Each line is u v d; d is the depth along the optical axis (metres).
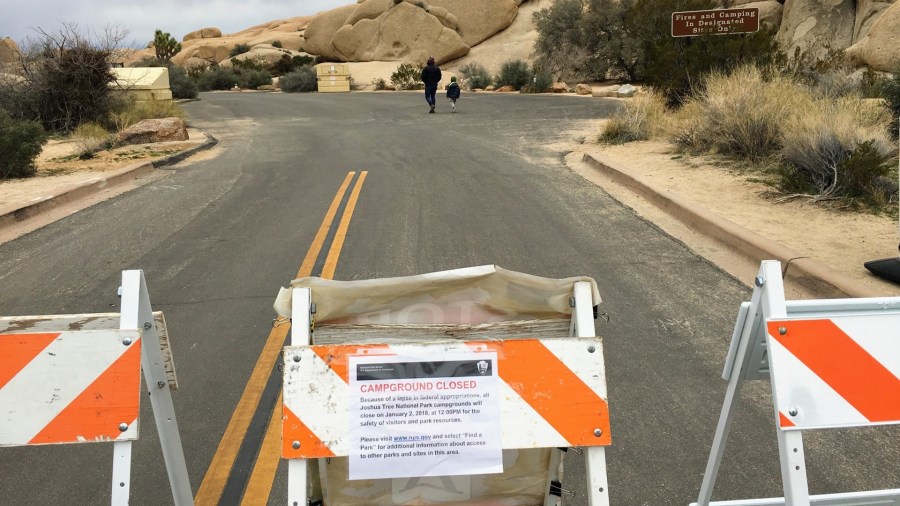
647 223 9.77
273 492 3.99
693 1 25.80
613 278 7.54
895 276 6.64
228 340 6.22
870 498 3.43
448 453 2.92
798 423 3.00
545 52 43.47
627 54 38.16
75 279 8.22
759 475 4.09
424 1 59.53
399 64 57.16
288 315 3.17
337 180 13.91
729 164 12.79
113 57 23.92
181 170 16.08
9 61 24.48
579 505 3.85
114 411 2.93
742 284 7.28
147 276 8.22
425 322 3.27
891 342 3.07
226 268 8.38
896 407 3.05
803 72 19.03
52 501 4.06
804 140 10.67
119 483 2.90
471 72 48.41
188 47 79.31
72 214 11.72
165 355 3.26
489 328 3.20
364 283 3.14
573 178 13.20
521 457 3.17
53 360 2.93
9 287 8.05
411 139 19.69
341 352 2.94
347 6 64.31
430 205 11.30
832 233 8.42
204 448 4.48
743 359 3.28
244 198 12.54
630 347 5.84
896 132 11.88
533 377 2.97
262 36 77.06
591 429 2.96
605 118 22.55
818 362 3.03
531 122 22.50
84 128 21.47
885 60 23.34
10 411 2.91
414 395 2.93
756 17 19.02
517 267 7.96
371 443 2.91
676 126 15.76
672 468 4.17
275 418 4.82
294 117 28.11
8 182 14.20
